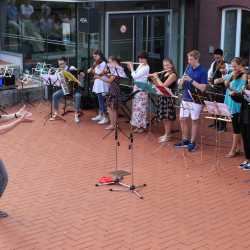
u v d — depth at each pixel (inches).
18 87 494.6
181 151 346.3
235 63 307.7
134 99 388.8
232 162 323.6
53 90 489.1
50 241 221.9
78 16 462.0
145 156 336.8
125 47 477.1
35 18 515.8
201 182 290.4
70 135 388.2
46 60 509.4
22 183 288.8
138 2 472.4
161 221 240.8
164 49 494.9
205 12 477.4
